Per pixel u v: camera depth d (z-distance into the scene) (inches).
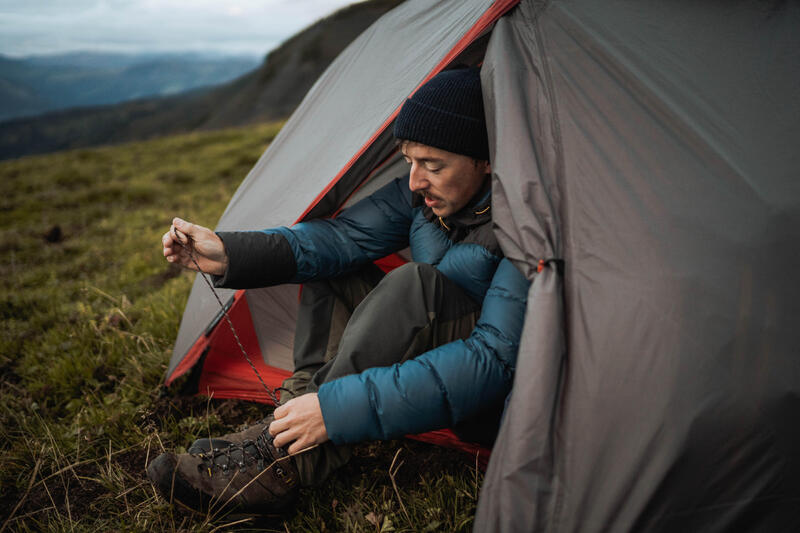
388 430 47.2
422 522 55.1
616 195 45.0
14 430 84.4
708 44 50.4
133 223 264.1
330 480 62.7
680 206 43.8
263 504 53.9
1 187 427.2
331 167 68.9
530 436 40.3
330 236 67.6
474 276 56.4
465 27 58.6
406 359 51.1
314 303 66.0
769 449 39.5
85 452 75.3
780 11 51.0
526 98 50.3
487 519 40.9
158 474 52.6
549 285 42.6
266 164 94.1
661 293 41.2
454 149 52.4
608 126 47.6
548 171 47.6
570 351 42.0
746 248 42.1
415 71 64.2
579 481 39.6
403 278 52.1
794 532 39.6
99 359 102.8
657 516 39.2
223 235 61.4
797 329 40.6
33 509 67.0
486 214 56.9
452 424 48.3
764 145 45.4
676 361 39.9
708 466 39.4
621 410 39.9
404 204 70.3
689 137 46.4
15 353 120.7
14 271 194.4
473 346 48.0
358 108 73.4
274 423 49.2
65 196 358.0
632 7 52.6
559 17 52.5
